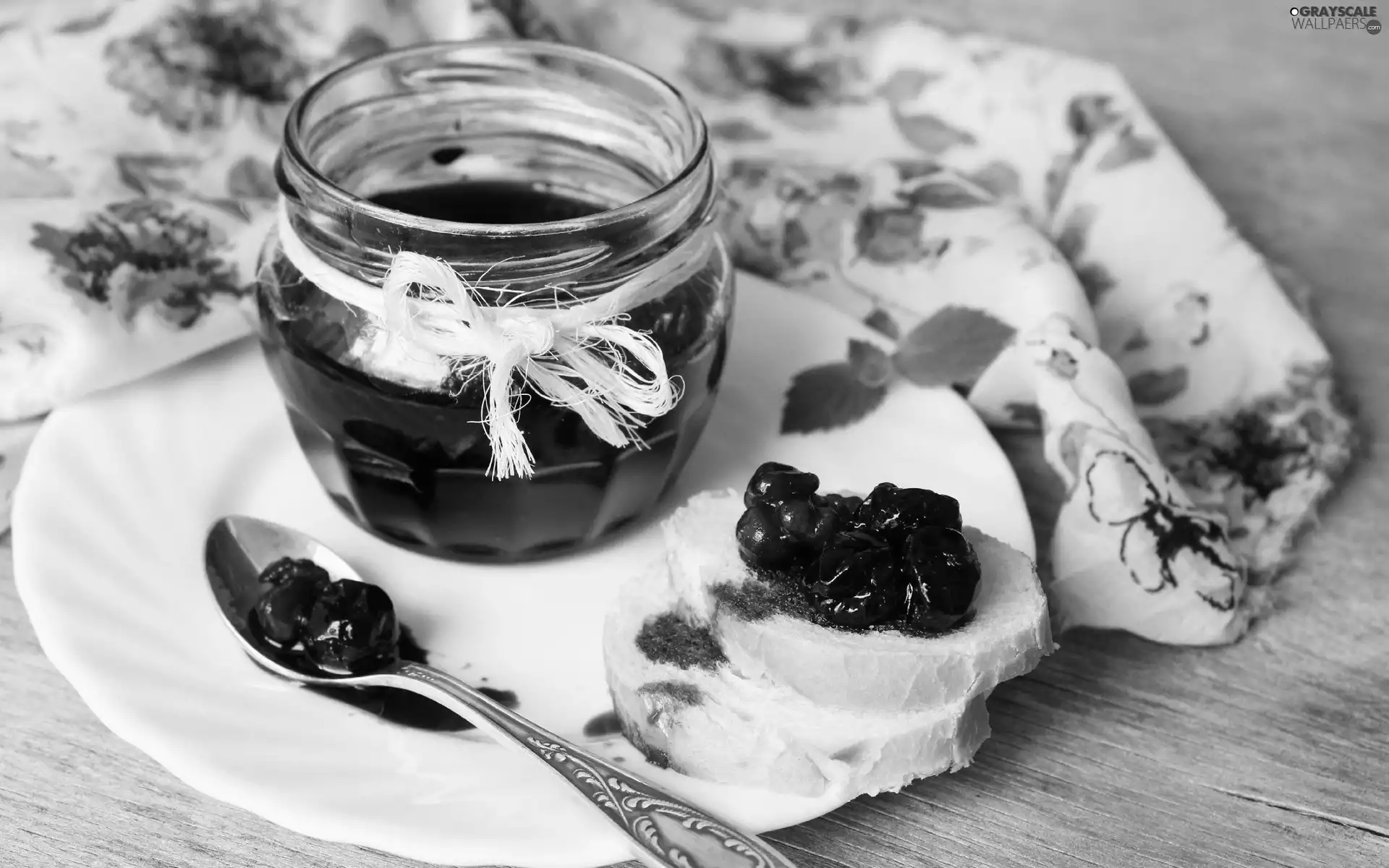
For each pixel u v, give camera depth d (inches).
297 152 13.0
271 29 17.8
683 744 12.4
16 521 13.5
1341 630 14.7
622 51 19.6
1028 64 19.0
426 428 13.0
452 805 11.9
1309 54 23.5
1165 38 23.4
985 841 12.7
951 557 12.6
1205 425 16.4
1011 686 14.0
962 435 15.2
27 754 12.9
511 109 14.9
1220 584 14.3
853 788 12.4
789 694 12.7
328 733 12.4
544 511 13.7
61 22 17.4
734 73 19.6
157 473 14.4
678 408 13.6
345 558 14.2
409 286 12.7
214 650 13.1
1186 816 13.0
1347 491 16.2
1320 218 19.8
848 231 17.2
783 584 13.0
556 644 13.6
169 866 12.2
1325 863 12.7
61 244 15.0
